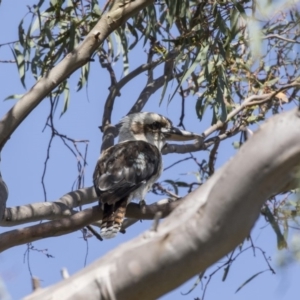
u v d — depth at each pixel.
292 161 5.04
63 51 12.89
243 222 5.12
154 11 12.73
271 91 12.62
